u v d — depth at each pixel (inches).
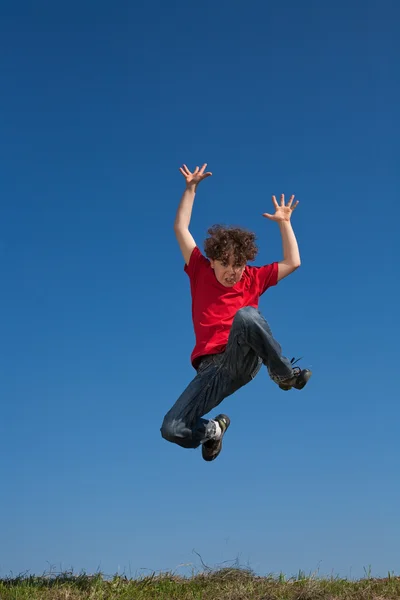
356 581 289.3
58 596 255.4
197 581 288.2
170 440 234.2
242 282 241.9
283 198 251.9
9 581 277.7
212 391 233.0
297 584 281.9
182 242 248.5
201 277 242.5
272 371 223.3
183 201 252.7
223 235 231.9
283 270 246.4
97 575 285.1
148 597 263.7
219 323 234.4
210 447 253.8
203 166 256.7
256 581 286.2
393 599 258.7
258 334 217.3
